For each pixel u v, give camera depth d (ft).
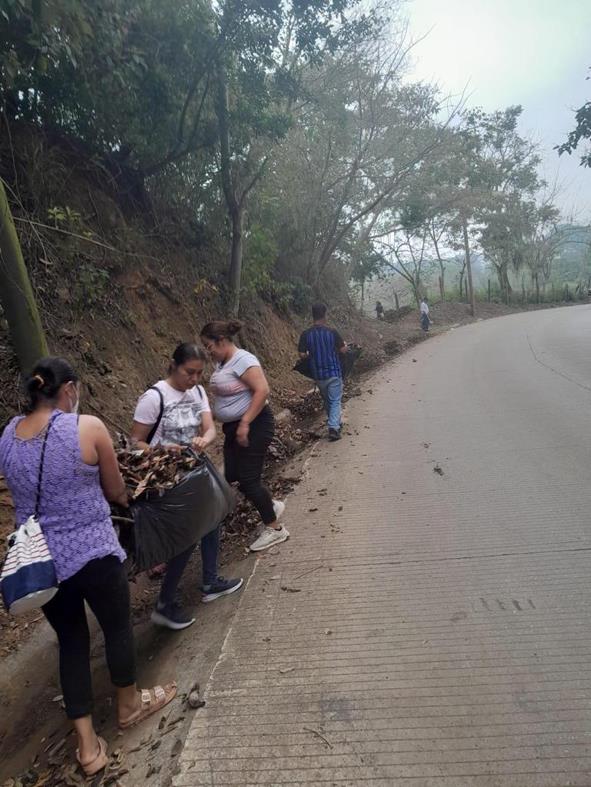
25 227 21.44
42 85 23.88
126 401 22.95
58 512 7.97
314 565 13.29
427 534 14.29
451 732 8.05
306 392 40.75
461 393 33.55
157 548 10.14
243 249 43.21
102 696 10.39
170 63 28.14
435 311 137.39
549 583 11.52
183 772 7.84
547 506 15.35
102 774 8.32
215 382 13.83
